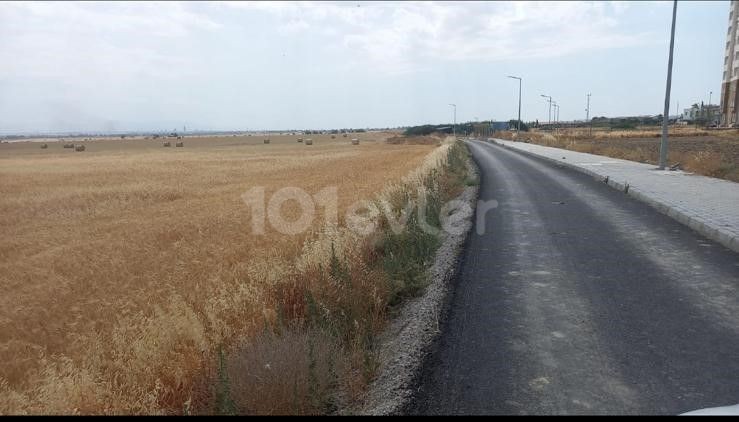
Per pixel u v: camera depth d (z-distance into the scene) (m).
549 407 3.76
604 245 8.94
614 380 4.14
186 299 6.73
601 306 5.87
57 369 5.28
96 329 6.47
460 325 5.44
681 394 3.89
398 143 88.94
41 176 31.33
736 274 7.03
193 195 21.88
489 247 9.05
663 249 8.56
